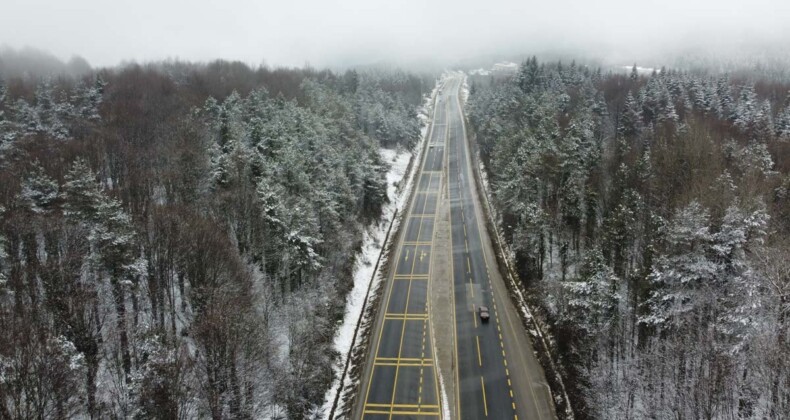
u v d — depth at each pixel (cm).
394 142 16288
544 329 6800
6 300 4388
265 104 11594
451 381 6056
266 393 4891
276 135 8912
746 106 12450
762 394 4134
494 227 10475
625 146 9356
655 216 6644
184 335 5488
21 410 3334
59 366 3619
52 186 6738
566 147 8262
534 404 5628
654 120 12225
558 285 6775
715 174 6981
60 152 8175
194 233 5822
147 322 5306
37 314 4253
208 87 14438
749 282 4453
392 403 5709
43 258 5669
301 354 5394
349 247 8506
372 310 7688
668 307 5200
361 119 15738
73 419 3903
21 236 5519
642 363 5153
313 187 7950
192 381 4431
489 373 6175
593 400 5128
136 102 11662
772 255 4600
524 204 7969
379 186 10731
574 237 7994
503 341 6806
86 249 5484
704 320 4938
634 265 6950
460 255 9481
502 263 8944
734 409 4294
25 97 12294
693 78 15750
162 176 7919
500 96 15650
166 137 9350
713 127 10825
